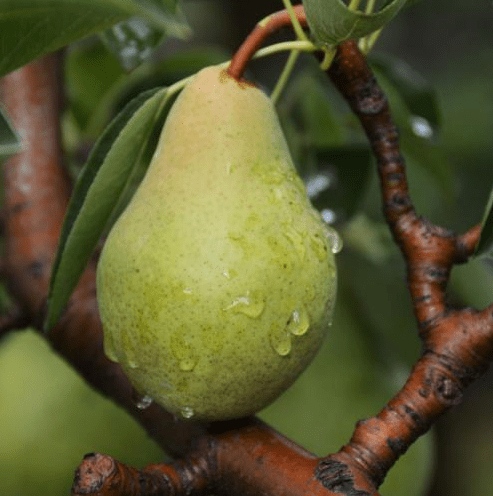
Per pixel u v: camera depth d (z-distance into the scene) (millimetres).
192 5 1395
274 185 645
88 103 886
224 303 627
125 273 638
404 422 642
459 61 1618
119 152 658
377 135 677
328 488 633
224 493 650
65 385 865
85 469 613
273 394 644
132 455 855
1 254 843
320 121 843
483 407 1603
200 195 638
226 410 643
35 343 880
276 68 1362
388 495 849
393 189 676
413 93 823
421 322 662
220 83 652
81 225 655
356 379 848
